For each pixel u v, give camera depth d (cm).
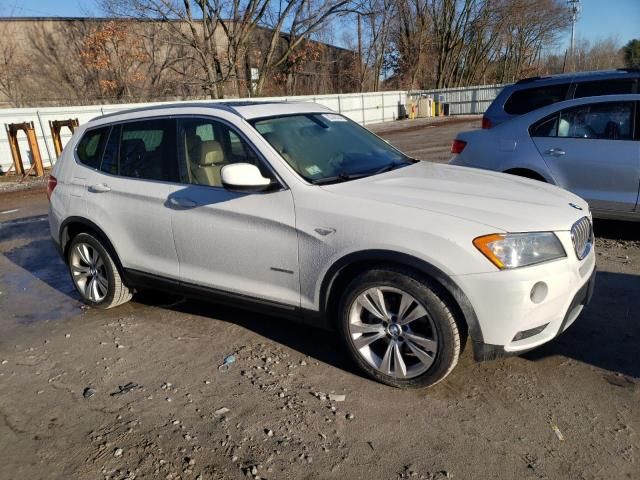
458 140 676
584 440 273
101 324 447
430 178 371
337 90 4353
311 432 290
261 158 361
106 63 3097
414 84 4547
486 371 339
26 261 655
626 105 555
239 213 362
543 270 293
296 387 334
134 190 424
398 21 4344
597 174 564
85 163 472
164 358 380
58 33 3256
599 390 314
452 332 300
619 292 450
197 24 3269
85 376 362
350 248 316
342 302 331
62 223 478
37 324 456
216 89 3147
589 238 351
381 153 429
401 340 320
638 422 284
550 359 350
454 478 252
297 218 338
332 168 377
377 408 308
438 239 294
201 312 459
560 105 596
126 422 307
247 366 362
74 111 1816
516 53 5684
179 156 405
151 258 425
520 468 256
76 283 489
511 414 296
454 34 4741
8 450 287
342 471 260
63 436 297
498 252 287
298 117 414
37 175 1566
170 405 321
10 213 1006
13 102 3127
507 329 291
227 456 274
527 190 357
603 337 375
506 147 622
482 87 3769
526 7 4869
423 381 315
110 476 264
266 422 300
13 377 366
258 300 369
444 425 290
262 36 3588
